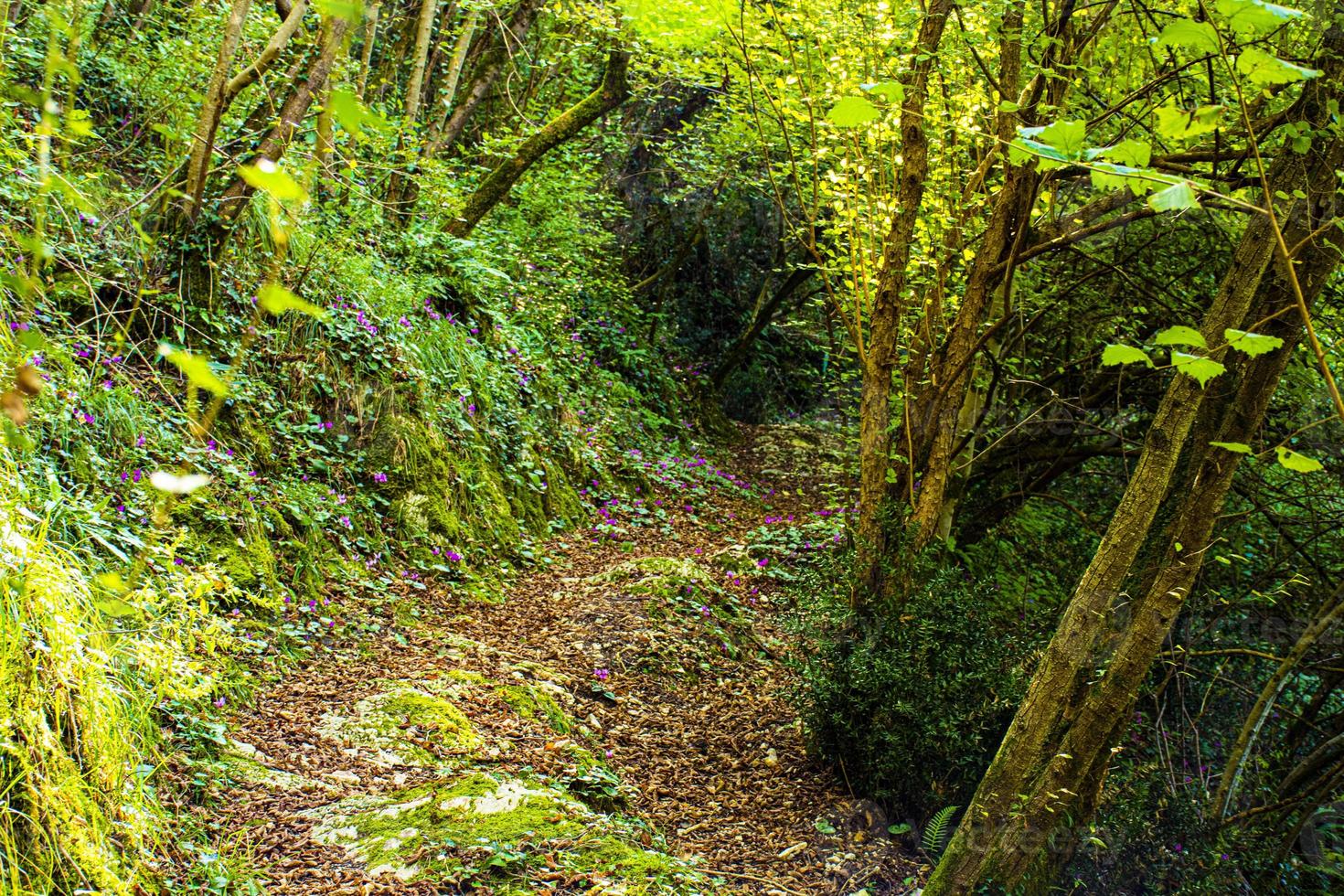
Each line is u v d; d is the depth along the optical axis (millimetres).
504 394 8422
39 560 2674
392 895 3064
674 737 5449
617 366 12844
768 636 7371
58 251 4664
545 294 11055
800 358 17594
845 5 5277
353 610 5352
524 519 7789
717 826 4516
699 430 13883
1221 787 4086
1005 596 6512
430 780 3918
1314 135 3031
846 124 1536
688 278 16609
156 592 3232
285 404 5988
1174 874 3836
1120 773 4207
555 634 6262
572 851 3523
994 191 5387
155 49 6297
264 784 3555
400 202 7996
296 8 4668
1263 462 5227
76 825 2510
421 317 7723
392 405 6727
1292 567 5262
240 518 4945
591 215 13000
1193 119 1544
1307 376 5172
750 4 5453
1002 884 3361
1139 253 6211
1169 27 1409
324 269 6562
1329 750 4371
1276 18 1320
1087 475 7531
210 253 5508
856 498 7336
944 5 4602
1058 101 4516
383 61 9688
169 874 2832
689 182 13070
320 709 4281
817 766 5156
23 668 2516
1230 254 5797
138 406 4660
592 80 11578
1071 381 6977
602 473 9539
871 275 5496
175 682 3082
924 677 4668
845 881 4129
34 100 790
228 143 5348
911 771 4602
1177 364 1433
